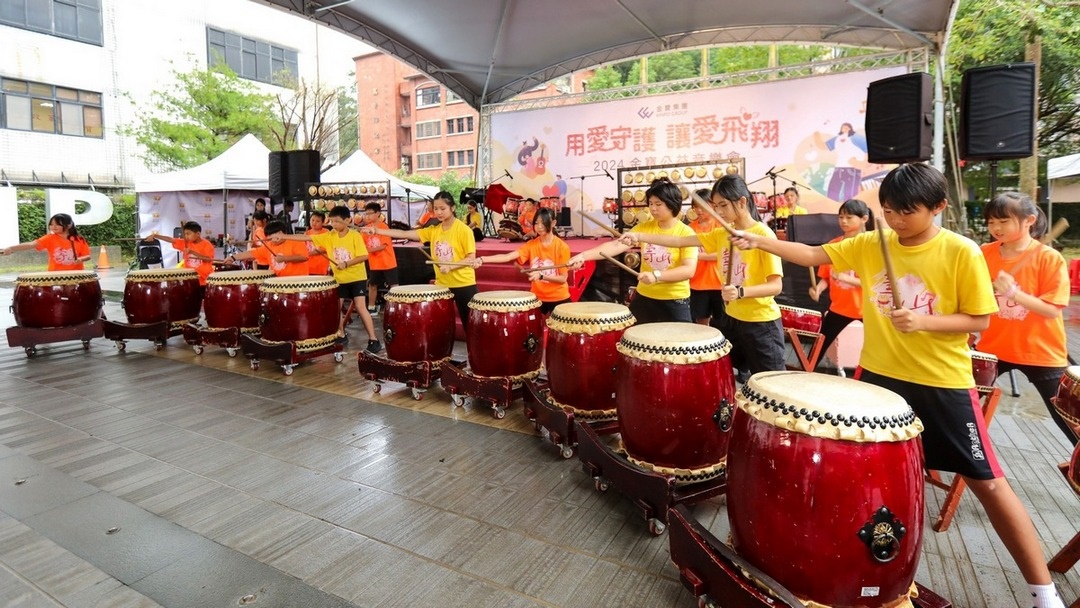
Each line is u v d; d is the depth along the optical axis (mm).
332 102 19422
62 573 2076
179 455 3088
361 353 4145
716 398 2387
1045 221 2852
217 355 5266
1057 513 2402
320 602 1913
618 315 3055
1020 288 2602
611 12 6891
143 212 11781
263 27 21703
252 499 2609
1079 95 10523
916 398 1801
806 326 3932
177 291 5453
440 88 28125
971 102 4285
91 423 3561
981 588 1951
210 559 2156
